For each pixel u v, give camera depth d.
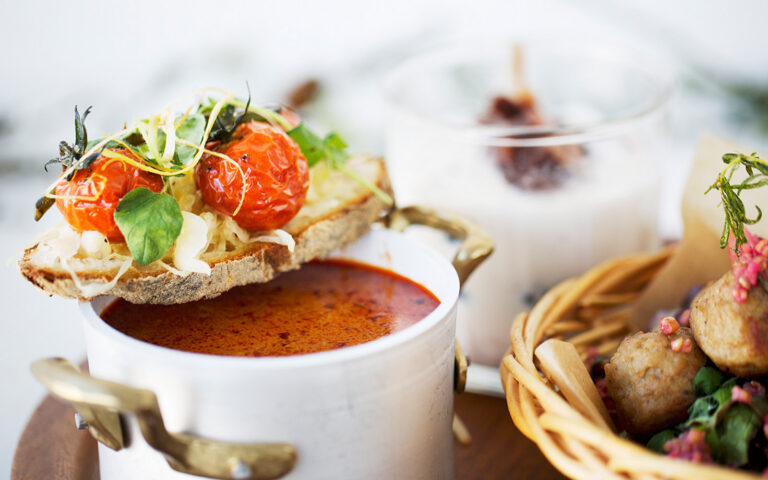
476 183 0.45
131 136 0.35
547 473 0.40
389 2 0.82
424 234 0.47
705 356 0.34
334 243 0.38
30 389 0.69
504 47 0.53
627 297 0.44
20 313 0.76
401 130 0.47
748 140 0.83
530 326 0.38
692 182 0.41
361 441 0.32
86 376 0.30
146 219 0.33
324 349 0.34
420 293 0.38
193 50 0.83
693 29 0.80
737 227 0.35
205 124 0.35
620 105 0.53
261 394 0.31
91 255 0.34
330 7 0.83
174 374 0.31
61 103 0.83
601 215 0.45
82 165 0.33
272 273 0.36
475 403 0.45
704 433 0.32
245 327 0.35
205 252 0.35
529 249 0.45
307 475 0.32
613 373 0.35
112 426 0.32
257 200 0.35
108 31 0.82
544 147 0.44
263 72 0.85
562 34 0.82
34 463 0.39
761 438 0.32
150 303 0.35
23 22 0.80
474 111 0.53
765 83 0.81
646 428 0.34
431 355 0.33
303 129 0.38
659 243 0.50
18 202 0.82
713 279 0.41
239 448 0.31
